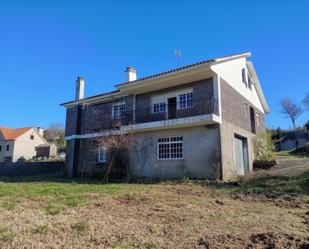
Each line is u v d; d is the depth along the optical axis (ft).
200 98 51.16
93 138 66.74
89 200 28.81
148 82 54.60
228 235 16.49
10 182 53.72
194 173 48.80
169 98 56.85
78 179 60.80
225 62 54.54
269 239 15.37
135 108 61.16
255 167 62.28
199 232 17.33
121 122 60.75
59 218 20.53
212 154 47.44
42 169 87.51
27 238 15.62
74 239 15.66
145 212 23.17
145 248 14.47
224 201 28.81
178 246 14.78
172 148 52.80
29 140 179.42
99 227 18.17
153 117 56.95
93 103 70.23
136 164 56.75
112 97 65.51
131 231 17.37
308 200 28.45
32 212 22.50
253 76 72.54
